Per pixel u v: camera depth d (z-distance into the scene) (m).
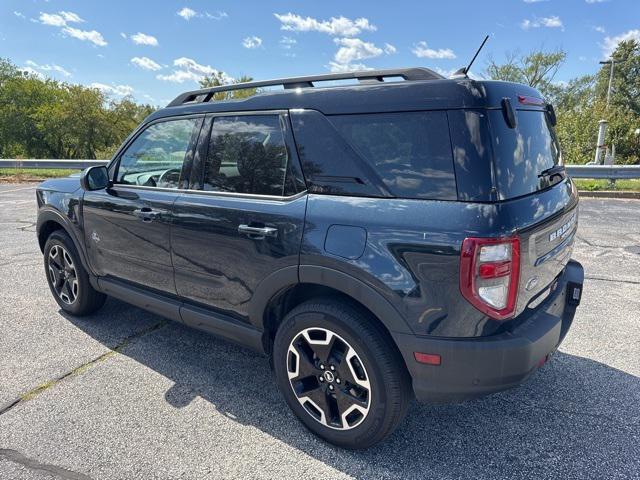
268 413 2.65
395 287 1.97
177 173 2.96
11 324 3.86
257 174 2.52
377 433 2.19
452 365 1.94
